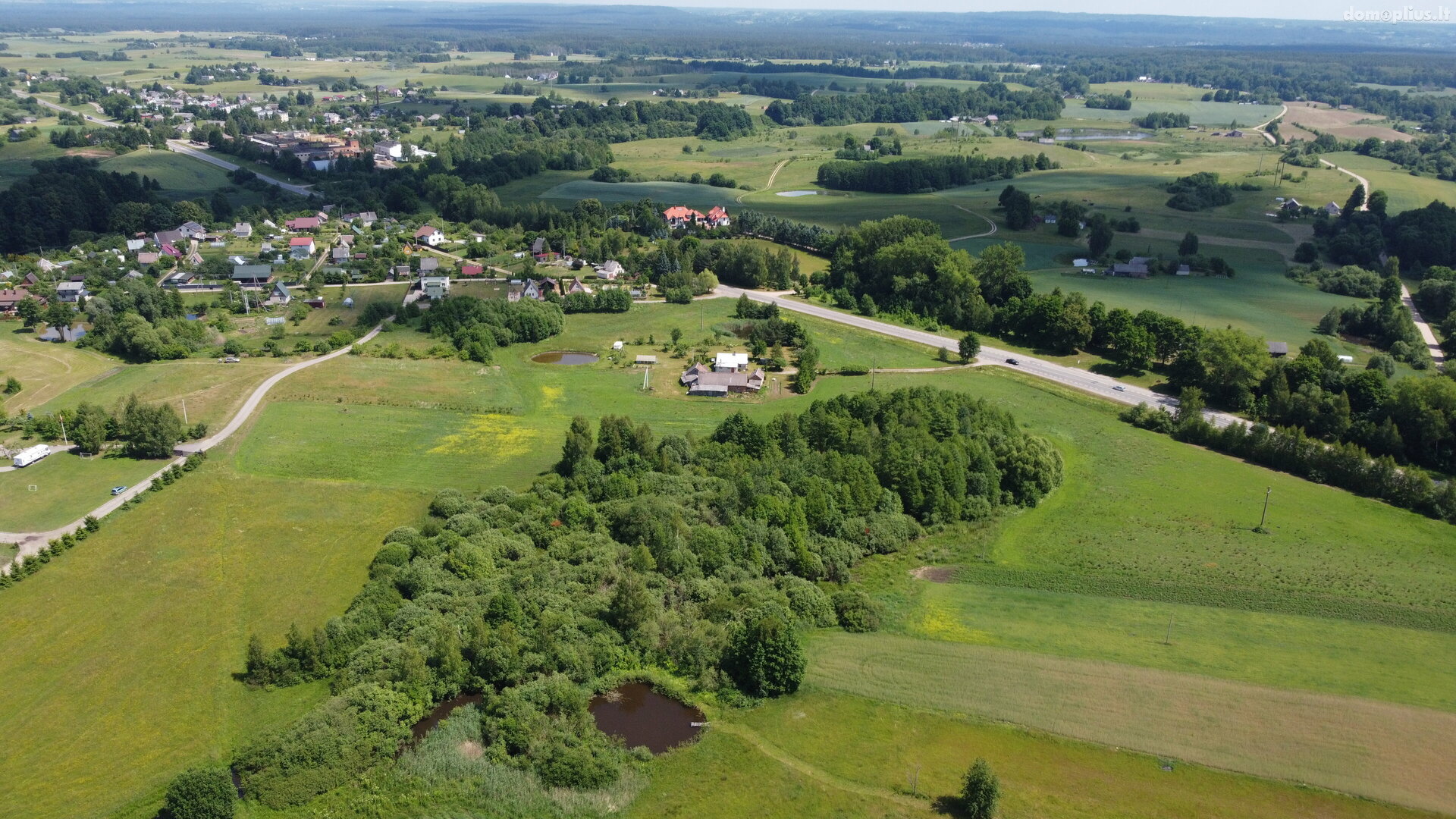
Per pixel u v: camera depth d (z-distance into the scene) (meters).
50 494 120.44
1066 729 81.19
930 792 74.44
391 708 80.81
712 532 104.88
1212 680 87.44
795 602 97.38
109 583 100.69
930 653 91.81
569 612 93.25
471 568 99.69
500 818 72.75
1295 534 116.31
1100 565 109.06
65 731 79.25
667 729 82.50
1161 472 134.12
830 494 114.50
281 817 71.88
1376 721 82.00
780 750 79.38
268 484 123.81
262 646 85.50
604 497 116.94
